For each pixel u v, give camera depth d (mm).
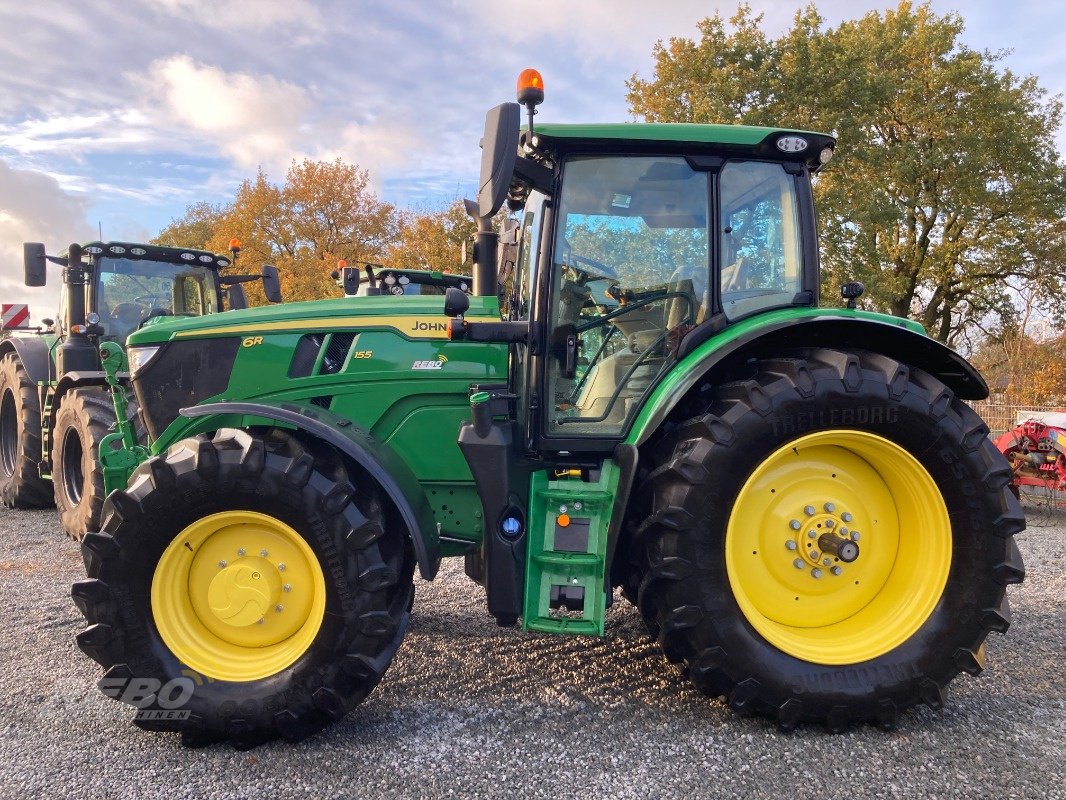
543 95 2770
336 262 29656
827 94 19188
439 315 3264
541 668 3229
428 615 3971
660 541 2631
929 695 2650
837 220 18406
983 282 23094
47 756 2484
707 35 20172
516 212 3801
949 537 2695
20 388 7195
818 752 2479
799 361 2689
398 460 3047
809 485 2809
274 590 2695
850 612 2844
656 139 2936
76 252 6965
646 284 3066
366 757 2471
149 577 2613
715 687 2645
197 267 7766
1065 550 5789
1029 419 7844
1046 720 2717
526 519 2877
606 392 3053
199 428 3207
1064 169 21609
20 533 6266
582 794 2225
